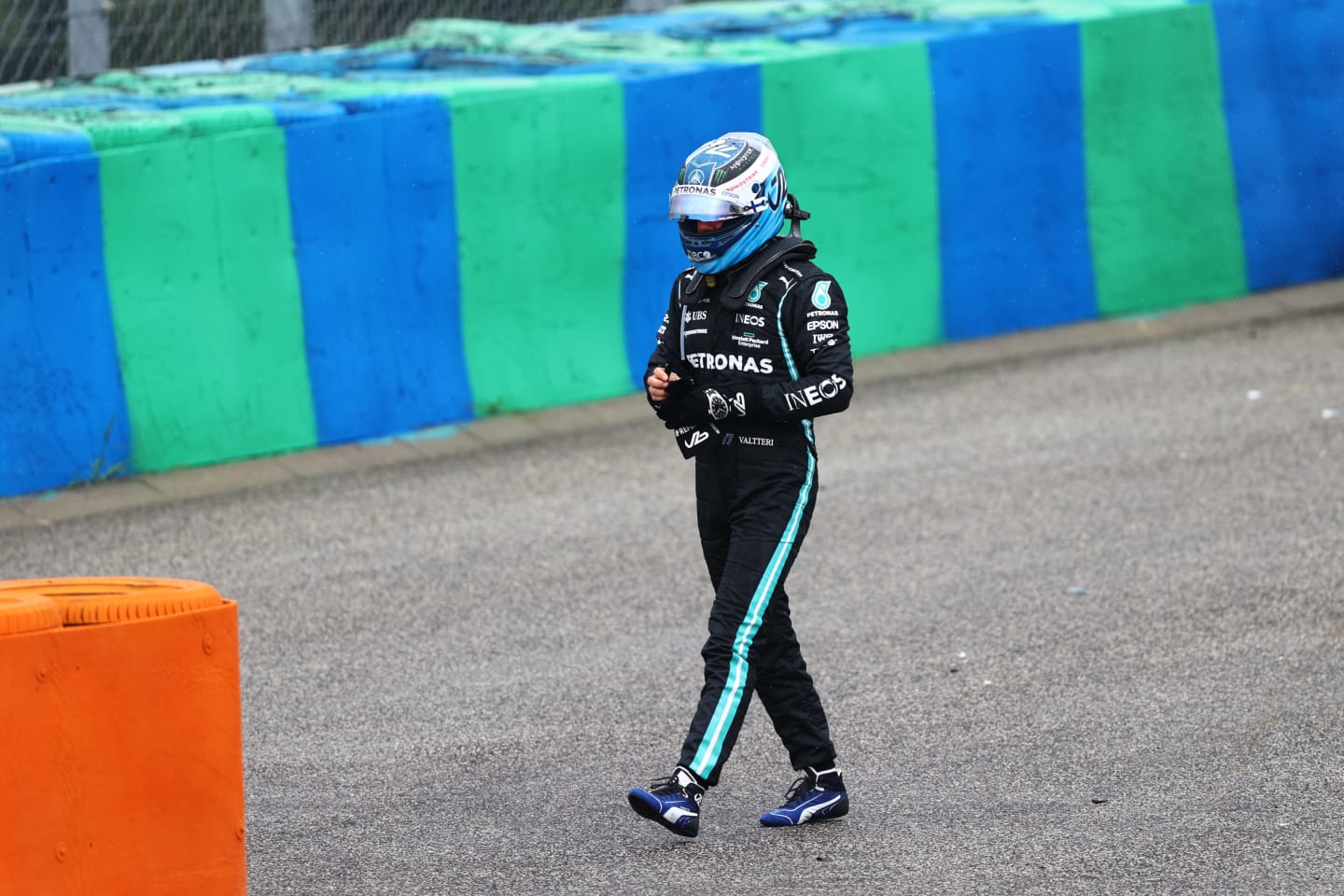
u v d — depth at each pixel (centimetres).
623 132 3616
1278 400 3425
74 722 1258
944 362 3897
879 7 4406
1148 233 4159
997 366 3869
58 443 3075
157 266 3153
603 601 2483
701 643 2286
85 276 3078
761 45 3978
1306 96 4241
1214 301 4231
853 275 3891
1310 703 1950
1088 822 1647
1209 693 2002
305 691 2158
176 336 3186
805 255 1662
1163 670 2089
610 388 3666
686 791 1583
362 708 2086
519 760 1894
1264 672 2061
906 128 3903
